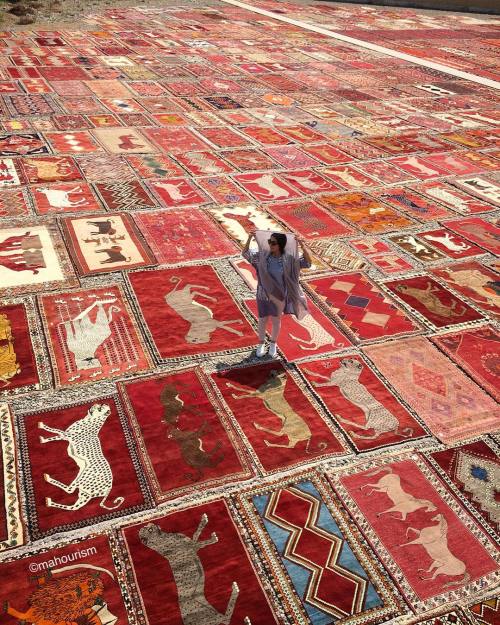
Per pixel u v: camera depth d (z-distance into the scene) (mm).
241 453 4289
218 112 11531
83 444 4234
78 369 4910
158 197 7992
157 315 5637
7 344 5105
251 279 6367
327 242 7266
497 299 6426
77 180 8266
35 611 3201
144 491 3939
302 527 3801
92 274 6164
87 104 11352
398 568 3607
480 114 12672
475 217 8242
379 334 5695
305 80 14188
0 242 6574
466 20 24047
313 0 25641
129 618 3207
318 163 9578
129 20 19125
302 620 3285
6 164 8547
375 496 4055
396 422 4699
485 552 3758
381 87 14109
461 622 3359
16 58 13953
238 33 18469
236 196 8234
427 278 6688
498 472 4340
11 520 3674
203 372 5000
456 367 5367
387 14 23938
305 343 5465
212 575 3461
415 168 9672
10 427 4316
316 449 4387
